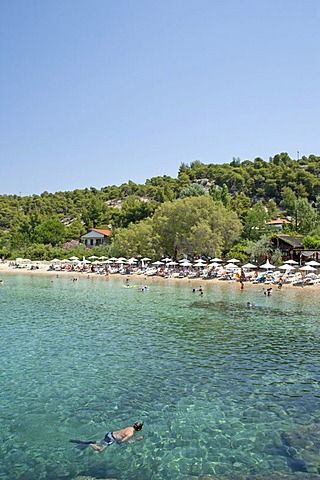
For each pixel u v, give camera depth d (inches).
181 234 2657.5
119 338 920.3
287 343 872.9
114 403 562.6
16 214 6811.0
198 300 1529.3
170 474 399.5
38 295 1731.1
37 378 657.0
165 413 532.1
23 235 4904.0
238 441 461.1
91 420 513.0
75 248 4143.7
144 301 1515.7
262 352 804.0
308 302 1460.4
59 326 1053.8
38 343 873.5
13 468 410.0
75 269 3031.5
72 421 510.0
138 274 2628.0
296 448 444.5
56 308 1359.5
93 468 410.6
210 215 2699.3
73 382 639.8
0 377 660.7
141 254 2903.5
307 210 3599.9
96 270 2950.3
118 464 418.0
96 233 4640.8
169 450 443.5
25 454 435.8
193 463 418.6
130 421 510.9
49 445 453.7
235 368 706.2
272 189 6043.3
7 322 1110.4
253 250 2583.7
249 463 417.4
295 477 392.8
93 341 891.4
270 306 1370.6
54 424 502.3
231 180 6333.7
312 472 400.8
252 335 947.3
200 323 1088.2
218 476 395.5
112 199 7180.1
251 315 1205.7
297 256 2687.0
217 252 2576.3
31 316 1206.3
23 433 480.1
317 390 605.3
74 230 5231.3
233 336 938.7
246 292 1764.3
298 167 6535.4
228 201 4530.0
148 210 4215.1
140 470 406.9
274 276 2108.8
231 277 2240.4
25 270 3191.4
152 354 791.1
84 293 1795.0
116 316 1200.2
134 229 3112.7
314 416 519.8
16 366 716.7
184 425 499.8
